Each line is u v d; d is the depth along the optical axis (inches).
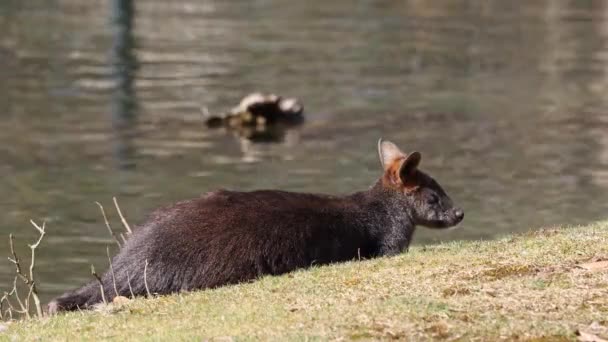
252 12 5442.9
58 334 962.7
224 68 3887.8
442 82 3695.9
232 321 934.4
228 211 1233.4
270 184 2314.2
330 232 1284.4
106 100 3277.6
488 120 3073.3
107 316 1010.1
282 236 1232.8
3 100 3218.5
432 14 5521.7
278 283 1064.2
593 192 2252.7
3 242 1819.6
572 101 3378.4
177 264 1184.8
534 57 4281.5
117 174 2384.4
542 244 1129.4
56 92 3371.1
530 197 2215.8
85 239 1843.0
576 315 893.2
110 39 4485.7
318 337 861.2
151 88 3491.6
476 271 1029.8
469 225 1979.6
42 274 1635.1
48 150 2613.2
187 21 5078.7
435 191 1402.6
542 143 2765.7
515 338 849.5
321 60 4099.4
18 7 5378.9
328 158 2588.6
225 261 1194.6
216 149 2679.6
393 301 939.3
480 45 4549.7
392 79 3735.2
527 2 6067.9
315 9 5585.6
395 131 2915.8
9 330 1005.2
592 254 1063.0
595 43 4692.4
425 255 1139.3
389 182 1384.1
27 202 2112.5
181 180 2343.8
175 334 909.8
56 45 4291.3
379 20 5241.1
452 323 881.5
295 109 3051.2
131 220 1977.1
